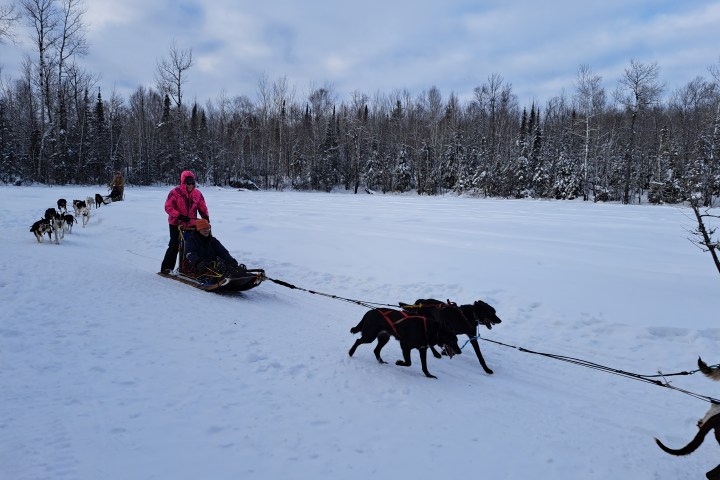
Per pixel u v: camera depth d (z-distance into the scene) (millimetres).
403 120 76500
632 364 5953
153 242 13727
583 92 50562
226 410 4199
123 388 4453
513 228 17844
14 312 6395
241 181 60875
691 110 60750
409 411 4484
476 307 5676
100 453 3393
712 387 5312
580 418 4574
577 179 51188
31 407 3951
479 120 74375
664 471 3779
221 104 69062
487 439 4066
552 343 6617
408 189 66438
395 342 6531
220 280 8352
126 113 68562
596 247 13422
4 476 3023
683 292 8617
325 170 65875
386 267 10734
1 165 44312
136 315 6773
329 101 76500
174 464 3344
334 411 4363
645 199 51625
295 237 14523
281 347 5934
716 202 34656
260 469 3379
